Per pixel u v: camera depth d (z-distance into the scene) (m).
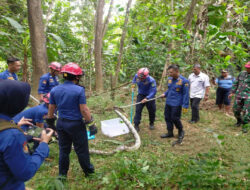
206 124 5.90
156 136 5.02
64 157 2.86
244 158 3.30
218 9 7.50
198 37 8.95
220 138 2.54
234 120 6.29
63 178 2.82
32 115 3.30
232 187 2.46
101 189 2.71
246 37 7.23
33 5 6.12
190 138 4.80
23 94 1.35
